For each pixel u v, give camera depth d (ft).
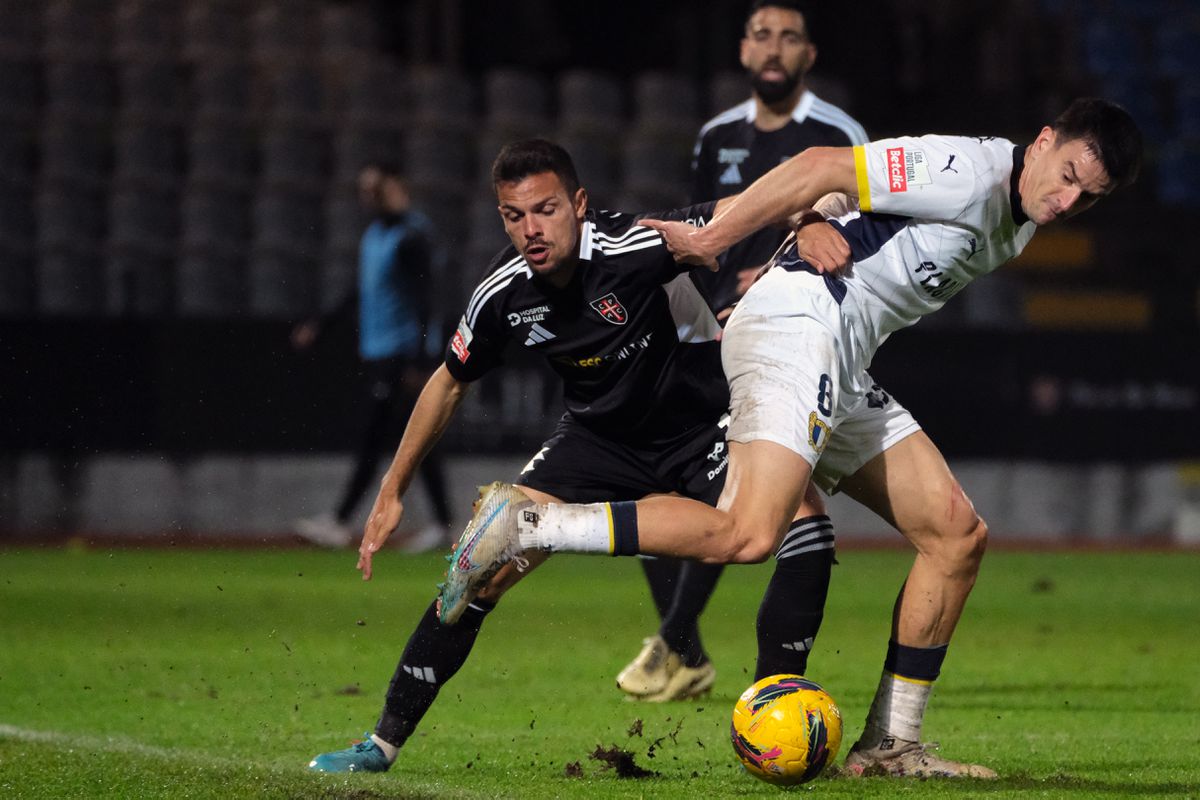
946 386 172.65
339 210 203.31
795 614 52.75
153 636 91.50
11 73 208.74
